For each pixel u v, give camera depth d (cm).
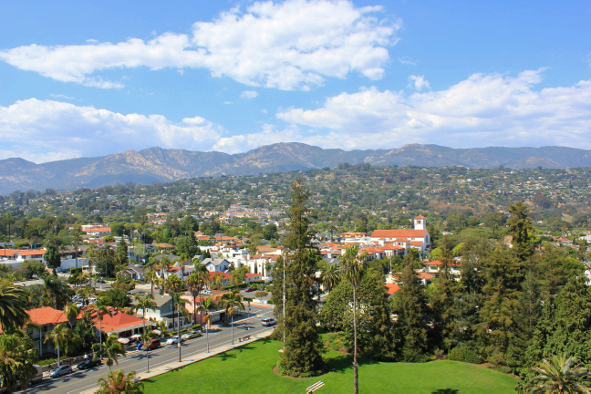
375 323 7075
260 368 6575
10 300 4750
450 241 15962
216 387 5828
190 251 18000
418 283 7456
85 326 7275
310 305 8100
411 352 7012
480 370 6556
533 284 6366
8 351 4475
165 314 8800
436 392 5712
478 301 7188
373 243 18988
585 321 5744
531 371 5681
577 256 15525
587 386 4544
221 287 11962
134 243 19862
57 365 6322
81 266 15788
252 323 9350
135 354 7138
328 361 7012
